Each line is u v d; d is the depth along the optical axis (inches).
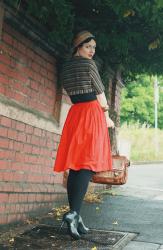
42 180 245.4
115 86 389.1
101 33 266.5
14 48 210.5
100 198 309.1
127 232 207.5
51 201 256.5
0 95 199.8
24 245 177.9
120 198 316.8
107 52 312.0
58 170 186.9
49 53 249.9
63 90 269.3
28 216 225.9
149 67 332.2
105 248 176.2
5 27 201.5
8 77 206.8
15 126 211.3
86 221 226.2
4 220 200.7
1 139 198.7
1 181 200.1
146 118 1731.1
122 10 213.0
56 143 262.8
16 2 192.1
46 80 249.4
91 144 181.9
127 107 1697.8
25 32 216.7
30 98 231.3
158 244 189.0
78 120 184.9
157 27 249.9
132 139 1370.6
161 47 290.8
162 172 720.3
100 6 246.5
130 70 359.3
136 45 293.6
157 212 264.2
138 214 254.5
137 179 557.6
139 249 178.7
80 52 193.9
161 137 1433.3
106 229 210.4
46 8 202.7
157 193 369.1
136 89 1710.1
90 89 186.7
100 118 186.2
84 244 181.3
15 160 213.0
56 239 188.4
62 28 224.4
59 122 264.8
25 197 221.3
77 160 182.2
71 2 239.9
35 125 232.4
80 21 259.4
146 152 1246.9
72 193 186.1
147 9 208.1
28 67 226.2
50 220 227.8
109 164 187.9
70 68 189.0
